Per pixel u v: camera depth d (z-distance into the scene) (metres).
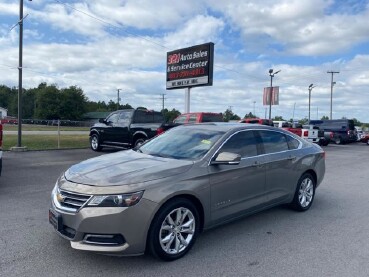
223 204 4.74
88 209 3.73
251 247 4.59
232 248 4.54
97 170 4.22
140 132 14.09
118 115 15.40
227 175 4.76
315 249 4.55
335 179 10.02
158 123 14.23
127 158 4.78
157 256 4.02
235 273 3.84
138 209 3.79
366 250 4.54
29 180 8.66
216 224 4.74
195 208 4.37
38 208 6.11
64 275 3.69
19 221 5.37
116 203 3.73
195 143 5.05
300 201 6.29
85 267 3.88
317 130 25.20
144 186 3.88
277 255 4.34
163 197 3.95
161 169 4.20
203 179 4.44
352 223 5.69
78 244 3.78
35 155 13.94
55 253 4.21
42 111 112.25
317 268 3.99
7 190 7.52
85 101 119.81
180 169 4.31
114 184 3.83
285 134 6.19
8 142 18.73
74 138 23.97
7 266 3.85
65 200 3.95
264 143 5.62
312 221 5.77
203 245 4.63
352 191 8.27
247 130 5.45
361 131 32.97
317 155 6.64
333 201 7.22
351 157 17.27
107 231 3.72
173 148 5.10
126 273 3.78
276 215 6.08
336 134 31.31
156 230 3.94
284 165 5.80
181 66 22.98
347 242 4.82
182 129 5.72
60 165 11.23
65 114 113.56
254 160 5.25
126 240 3.76
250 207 5.20
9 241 4.55
